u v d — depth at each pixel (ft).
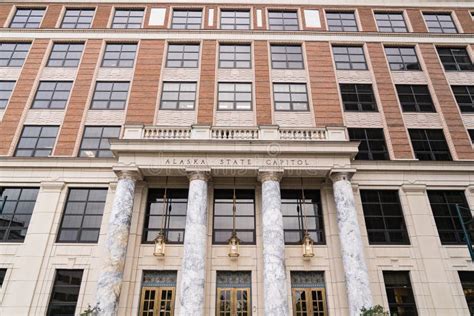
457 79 72.90
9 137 62.95
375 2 82.38
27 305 48.96
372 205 58.29
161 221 56.24
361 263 47.65
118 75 70.69
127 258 51.60
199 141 54.19
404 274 53.47
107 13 79.36
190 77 70.59
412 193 58.39
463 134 65.46
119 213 50.42
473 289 52.54
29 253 52.47
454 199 59.31
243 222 56.24
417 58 75.61
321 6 81.82
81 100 66.69
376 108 68.28
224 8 81.41
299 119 65.72
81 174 58.39
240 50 75.56
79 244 53.67
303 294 51.47
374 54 74.59
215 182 57.88
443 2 82.79
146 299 50.52
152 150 53.88
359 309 44.83
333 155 54.75
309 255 51.78
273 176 53.11
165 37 75.41
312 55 73.82
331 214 55.62
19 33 75.15
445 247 54.95
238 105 67.77
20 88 68.08
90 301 49.52
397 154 62.59
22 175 58.34
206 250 52.31
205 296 49.98
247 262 52.54
